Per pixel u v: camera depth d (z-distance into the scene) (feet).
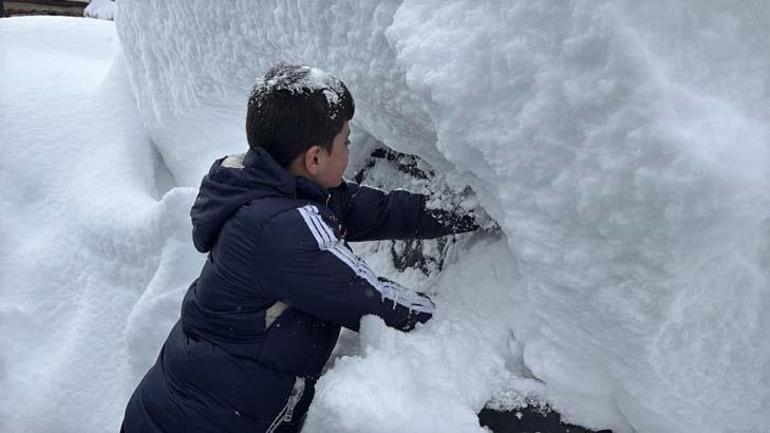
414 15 4.08
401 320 4.78
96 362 7.42
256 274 4.51
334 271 4.46
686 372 3.77
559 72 3.65
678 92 3.43
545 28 3.66
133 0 7.76
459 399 4.36
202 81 7.29
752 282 3.64
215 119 7.59
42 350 7.80
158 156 8.69
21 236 8.43
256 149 4.62
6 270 8.24
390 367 4.28
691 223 3.43
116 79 9.05
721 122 3.43
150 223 7.11
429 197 5.27
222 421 4.79
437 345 4.67
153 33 7.57
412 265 5.71
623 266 3.72
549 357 4.21
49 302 7.97
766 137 3.48
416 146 4.99
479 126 3.92
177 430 4.89
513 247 4.09
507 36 3.75
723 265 3.58
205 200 4.74
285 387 4.76
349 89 5.10
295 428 4.99
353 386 4.18
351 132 6.53
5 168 8.72
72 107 9.05
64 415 7.32
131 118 8.74
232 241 4.56
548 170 3.81
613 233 3.65
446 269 5.31
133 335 6.71
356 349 5.07
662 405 3.82
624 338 3.84
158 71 7.79
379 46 4.50
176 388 4.92
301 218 4.44
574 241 3.85
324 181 4.81
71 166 8.57
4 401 7.48
